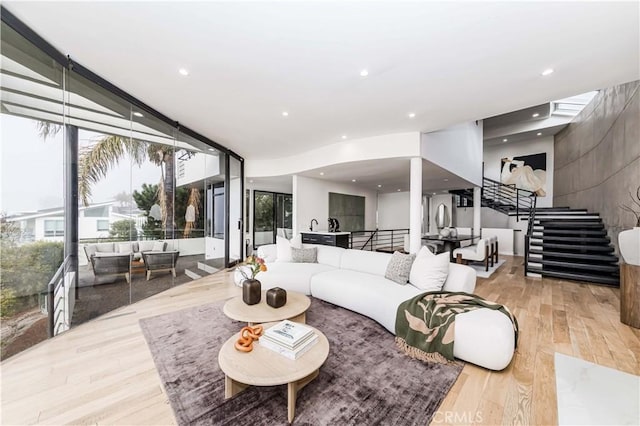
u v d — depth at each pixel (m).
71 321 2.86
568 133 8.05
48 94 2.61
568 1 1.67
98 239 3.25
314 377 1.86
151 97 3.15
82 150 3.06
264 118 3.82
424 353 2.21
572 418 1.51
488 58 2.32
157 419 1.52
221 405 1.63
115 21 1.91
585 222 5.92
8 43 2.11
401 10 1.77
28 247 2.46
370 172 6.12
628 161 4.84
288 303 2.69
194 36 2.07
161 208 4.15
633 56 2.25
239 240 6.31
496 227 9.51
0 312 2.20
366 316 3.03
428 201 10.61
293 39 2.09
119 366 2.04
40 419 1.51
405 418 1.53
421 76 2.64
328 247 4.50
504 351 1.94
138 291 3.75
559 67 2.45
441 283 2.90
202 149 4.98
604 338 2.56
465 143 6.80
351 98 3.14
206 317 3.03
